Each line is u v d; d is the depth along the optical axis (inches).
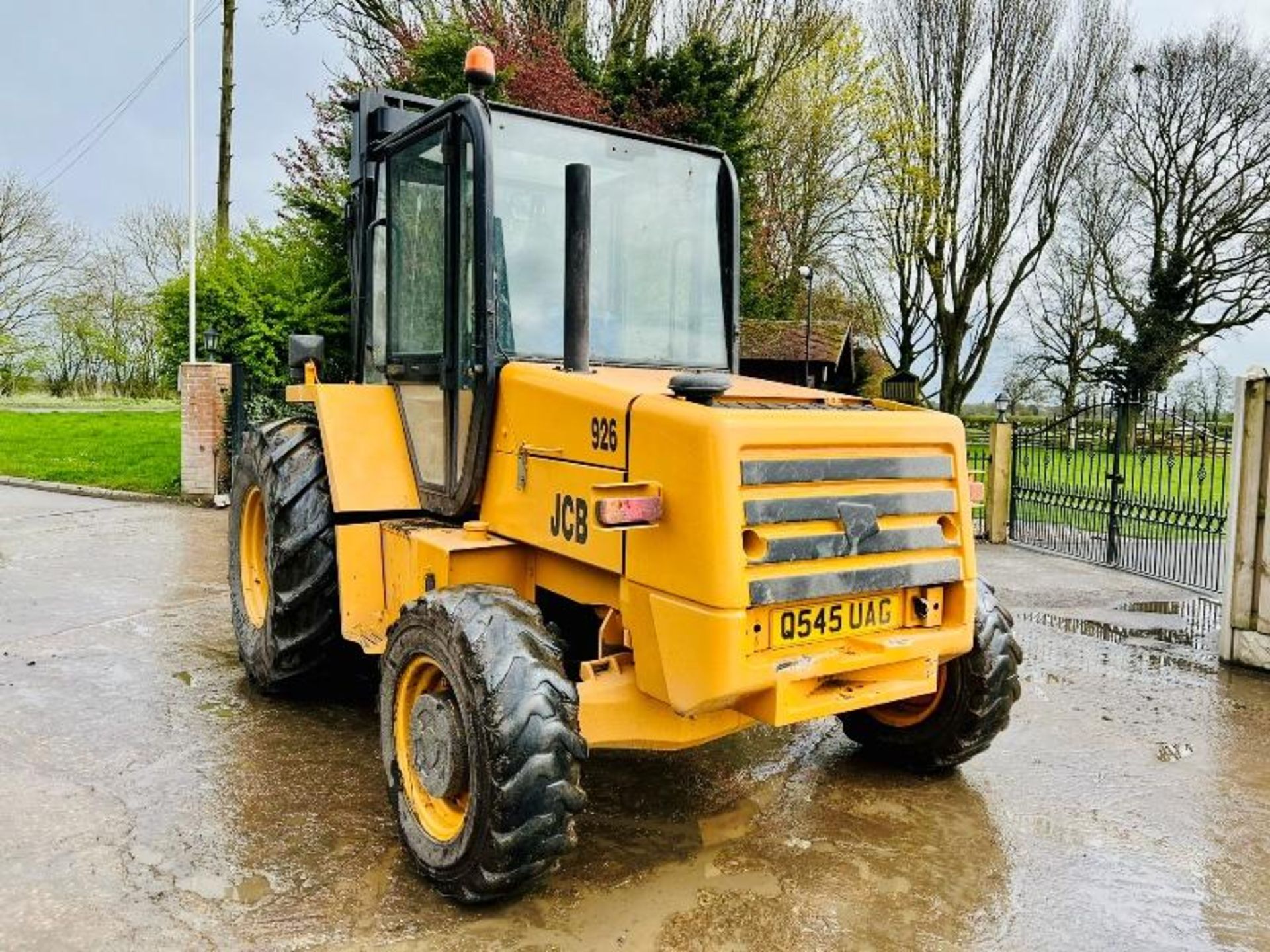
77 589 274.5
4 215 1321.4
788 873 124.6
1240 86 1032.2
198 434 453.1
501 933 108.7
